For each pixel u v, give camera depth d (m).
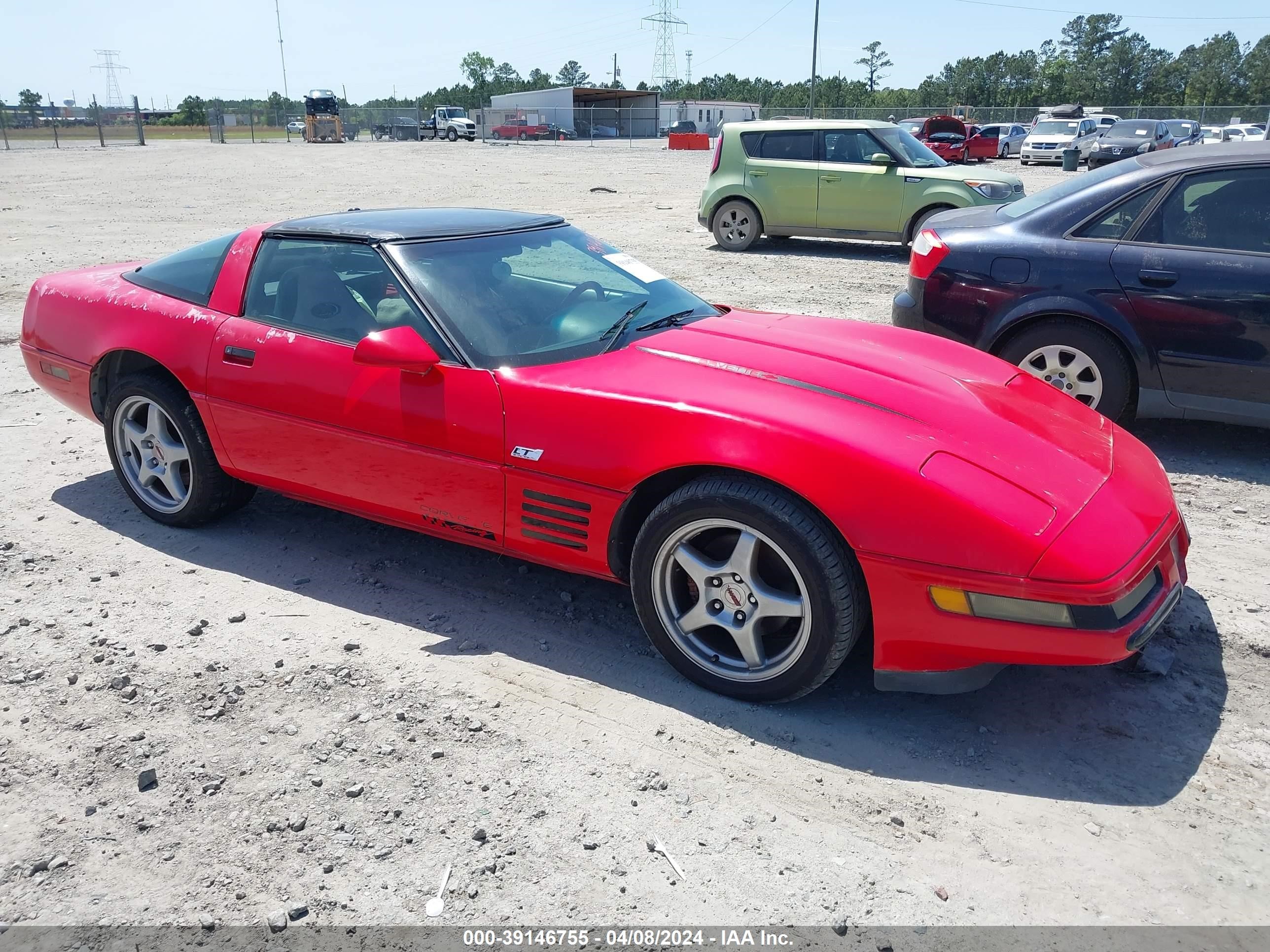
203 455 3.83
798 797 2.47
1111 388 4.95
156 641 3.18
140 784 2.48
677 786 2.50
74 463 4.89
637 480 2.81
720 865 2.23
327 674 3.00
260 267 3.73
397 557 3.85
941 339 3.70
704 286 9.66
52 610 3.39
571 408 2.95
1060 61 118.81
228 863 2.23
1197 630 3.26
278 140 60.16
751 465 2.61
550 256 3.78
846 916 2.08
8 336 7.55
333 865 2.22
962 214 5.77
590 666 3.07
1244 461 4.93
